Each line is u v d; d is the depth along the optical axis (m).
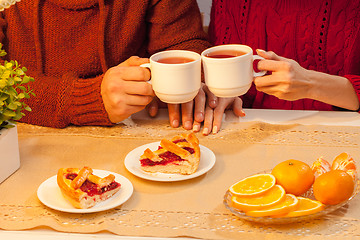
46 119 1.35
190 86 1.16
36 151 1.24
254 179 1.05
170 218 1.01
